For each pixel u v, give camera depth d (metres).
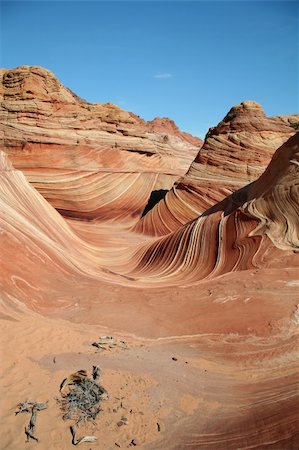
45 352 9.09
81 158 35.06
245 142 31.92
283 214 15.87
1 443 6.51
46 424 6.93
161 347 10.37
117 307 12.75
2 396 7.43
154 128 84.88
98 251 22.67
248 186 19.73
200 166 32.69
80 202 33.88
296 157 16.52
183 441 6.81
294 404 7.41
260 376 8.97
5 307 11.02
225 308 12.27
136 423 7.18
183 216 31.33
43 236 16.59
